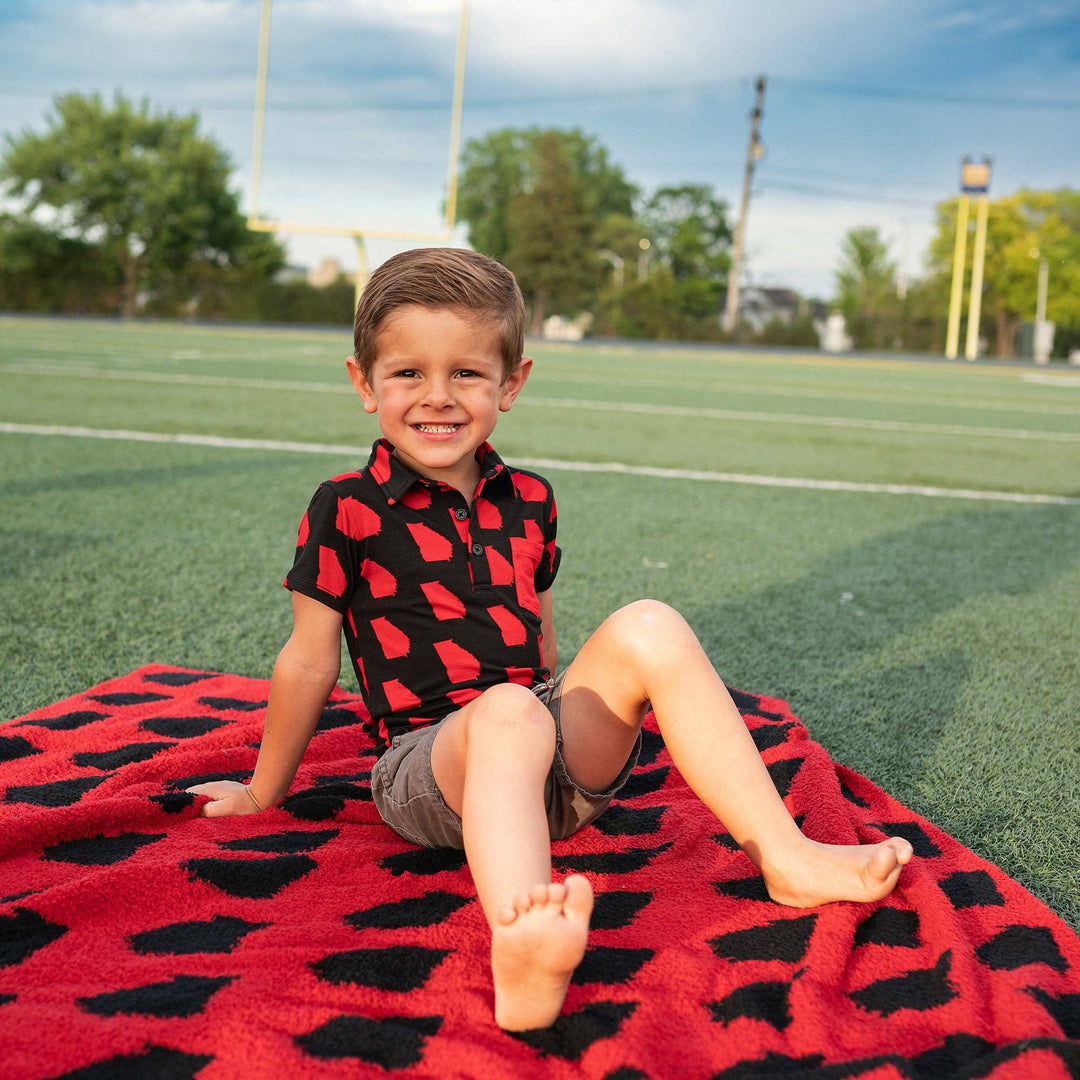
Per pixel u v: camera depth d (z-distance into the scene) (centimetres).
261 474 523
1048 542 447
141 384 1010
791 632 299
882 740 220
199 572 336
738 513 488
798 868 134
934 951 129
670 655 132
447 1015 115
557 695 141
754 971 125
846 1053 110
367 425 761
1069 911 152
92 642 267
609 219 4991
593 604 320
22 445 578
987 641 297
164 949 127
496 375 146
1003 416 1134
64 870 145
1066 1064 103
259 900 139
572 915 102
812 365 2503
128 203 3575
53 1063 103
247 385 1056
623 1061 106
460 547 148
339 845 156
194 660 259
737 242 4097
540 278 4119
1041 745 219
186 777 180
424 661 146
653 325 3831
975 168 3228
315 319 3503
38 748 193
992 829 179
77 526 391
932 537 448
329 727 212
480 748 120
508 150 5400
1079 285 4281
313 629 148
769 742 199
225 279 3597
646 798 182
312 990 118
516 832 112
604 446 712
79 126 3588
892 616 321
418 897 141
